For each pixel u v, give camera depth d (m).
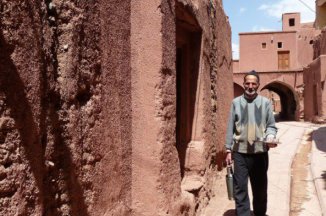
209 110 6.48
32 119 2.17
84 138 2.85
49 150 2.40
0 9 1.95
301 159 10.32
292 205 6.23
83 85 2.85
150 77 3.94
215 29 7.39
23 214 2.05
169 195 4.08
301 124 22.80
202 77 5.96
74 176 2.70
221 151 7.92
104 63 3.23
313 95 23.92
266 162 4.95
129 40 3.86
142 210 3.89
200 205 5.39
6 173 1.95
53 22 2.58
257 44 33.66
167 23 4.15
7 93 1.99
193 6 5.22
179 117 6.01
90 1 2.98
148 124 3.92
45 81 2.39
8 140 1.98
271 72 28.94
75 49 2.73
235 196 4.88
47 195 2.39
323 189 6.74
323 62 21.72
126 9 3.77
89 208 2.89
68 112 2.67
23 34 2.11
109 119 3.31
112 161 3.35
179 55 6.20
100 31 3.15
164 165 3.98
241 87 28.66
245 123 4.83
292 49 33.56
